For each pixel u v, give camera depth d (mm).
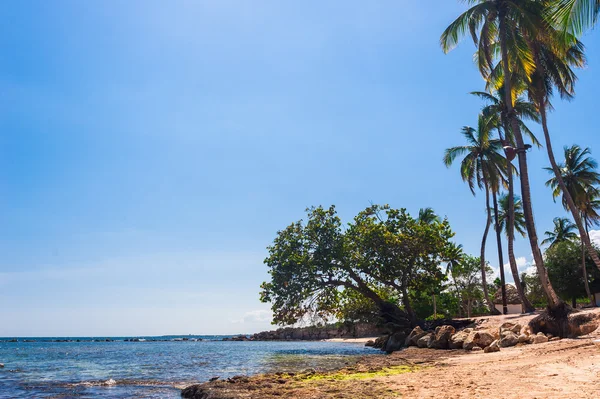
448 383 11109
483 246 41844
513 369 12742
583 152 46906
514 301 56125
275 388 12438
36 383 20031
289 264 33719
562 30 13117
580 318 20422
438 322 33062
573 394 8586
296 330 108438
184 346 78062
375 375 14352
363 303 38812
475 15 27344
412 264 34469
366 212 37125
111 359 38969
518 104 37156
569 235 58219
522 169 25281
